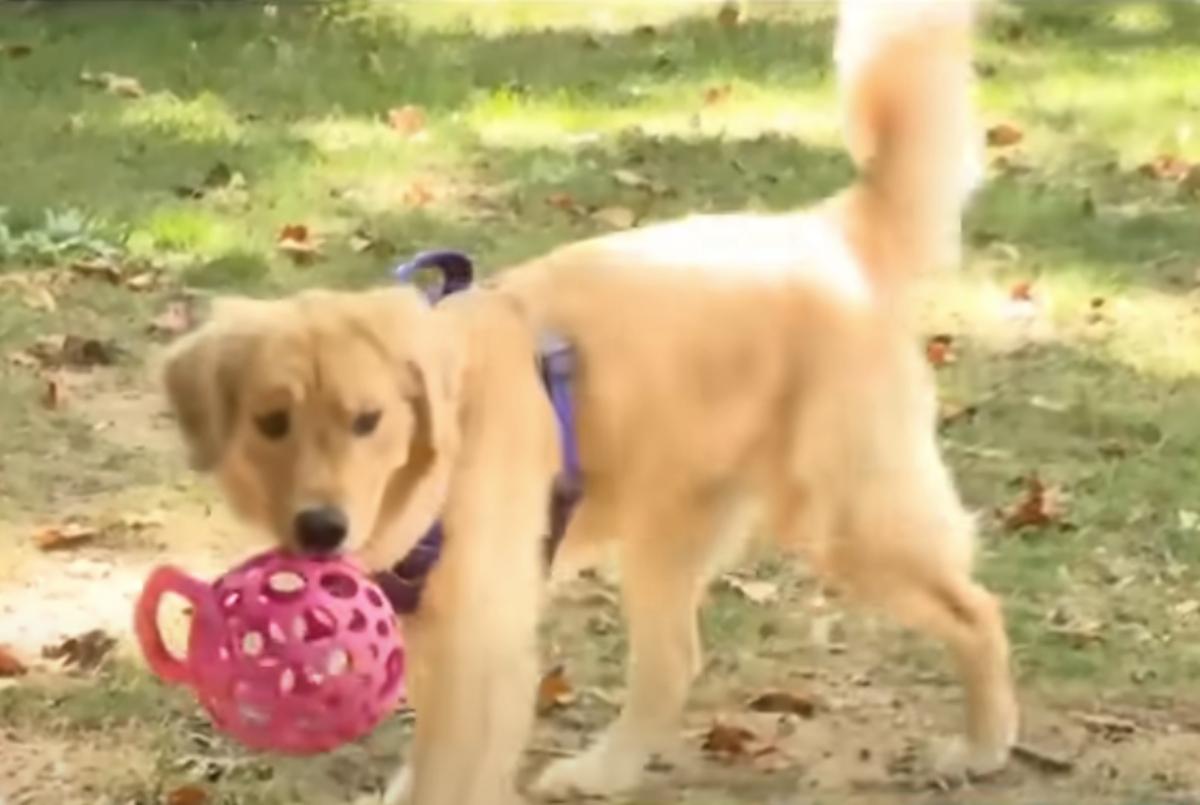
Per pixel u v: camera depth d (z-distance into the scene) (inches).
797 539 380.2
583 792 388.5
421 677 341.7
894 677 430.9
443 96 840.9
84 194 706.8
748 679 430.0
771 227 377.1
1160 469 523.2
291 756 393.7
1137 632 446.9
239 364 322.7
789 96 852.6
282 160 748.0
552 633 446.9
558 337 348.5
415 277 463.2
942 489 384.2
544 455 343.6
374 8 1010.7
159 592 331.3
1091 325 614.9
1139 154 779.4
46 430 536.1
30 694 412.8
